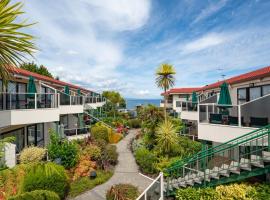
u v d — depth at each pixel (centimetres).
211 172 1005
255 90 1416
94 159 1608
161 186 1017
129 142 2572
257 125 1010
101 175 1431
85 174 1387
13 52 473
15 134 1461
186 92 4616
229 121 1130
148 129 2061
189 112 2238
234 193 860
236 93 1669
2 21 424
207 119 1272
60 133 1788
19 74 1423
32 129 1673
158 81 2436
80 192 1180
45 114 1425
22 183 807
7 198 741
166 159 1580
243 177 906
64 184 1059
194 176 1070
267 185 917
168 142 1677
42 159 1291
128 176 1473
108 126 2859
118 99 5800
